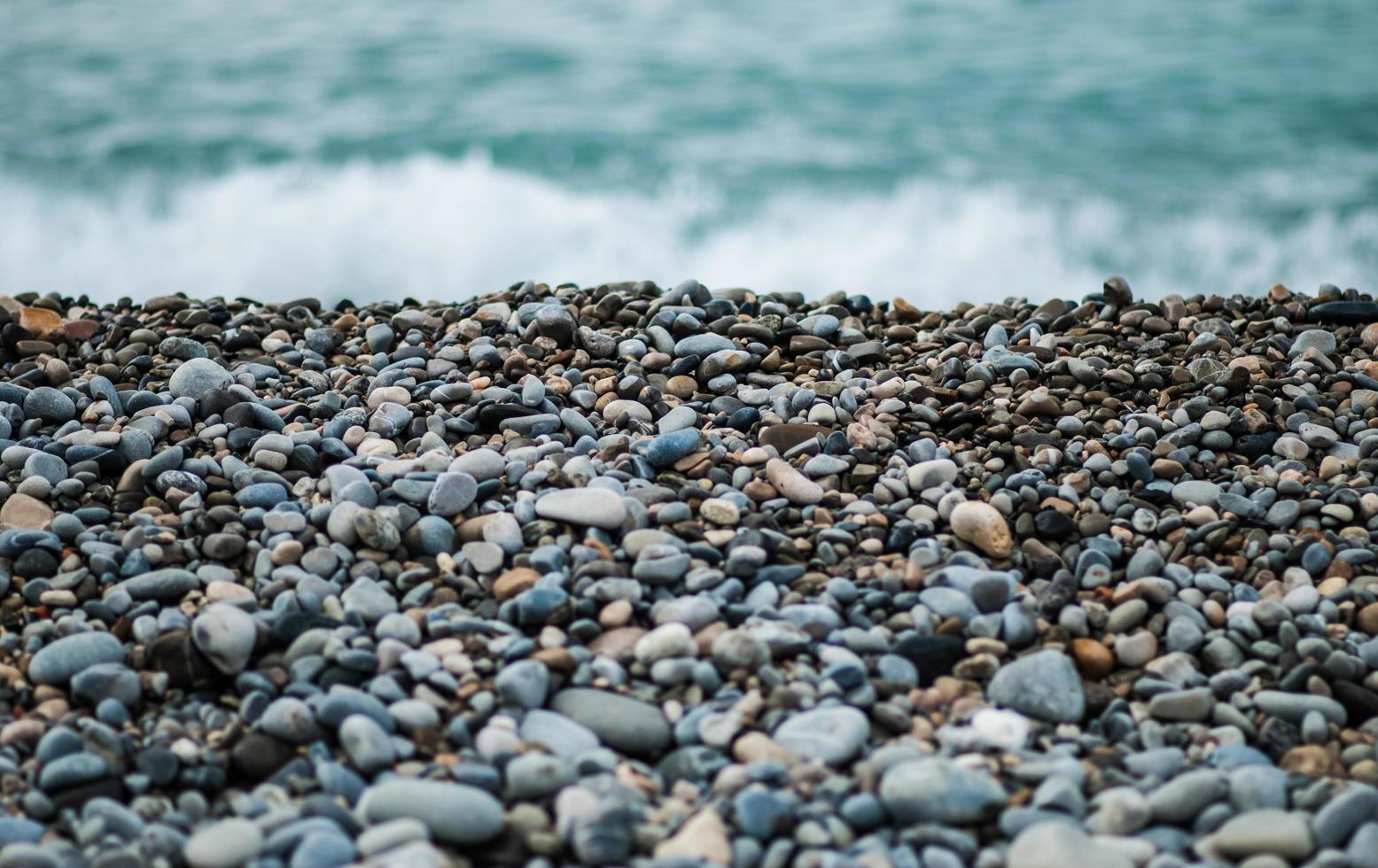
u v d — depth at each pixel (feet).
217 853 5.24
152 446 6.51
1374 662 5.82
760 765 5.43
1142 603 5.94
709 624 5.83
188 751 5.55
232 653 5.72
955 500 6.25
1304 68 16.94
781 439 6.50
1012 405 6.75
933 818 5.35
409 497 6.24
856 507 6.24
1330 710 5.70
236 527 6.17
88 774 5.47
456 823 5.27
